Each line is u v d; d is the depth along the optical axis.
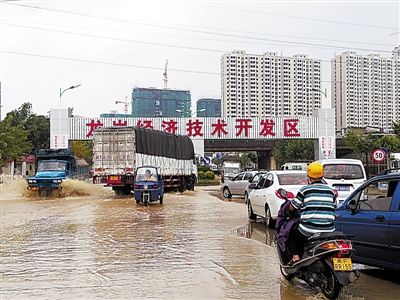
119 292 7.98
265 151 75.19
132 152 31.16
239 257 10.86
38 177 31.61
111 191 37.09
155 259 10.67
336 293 7.27
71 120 47.78
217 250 11.74
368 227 8.90
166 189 37.59
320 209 7.63
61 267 9.95
